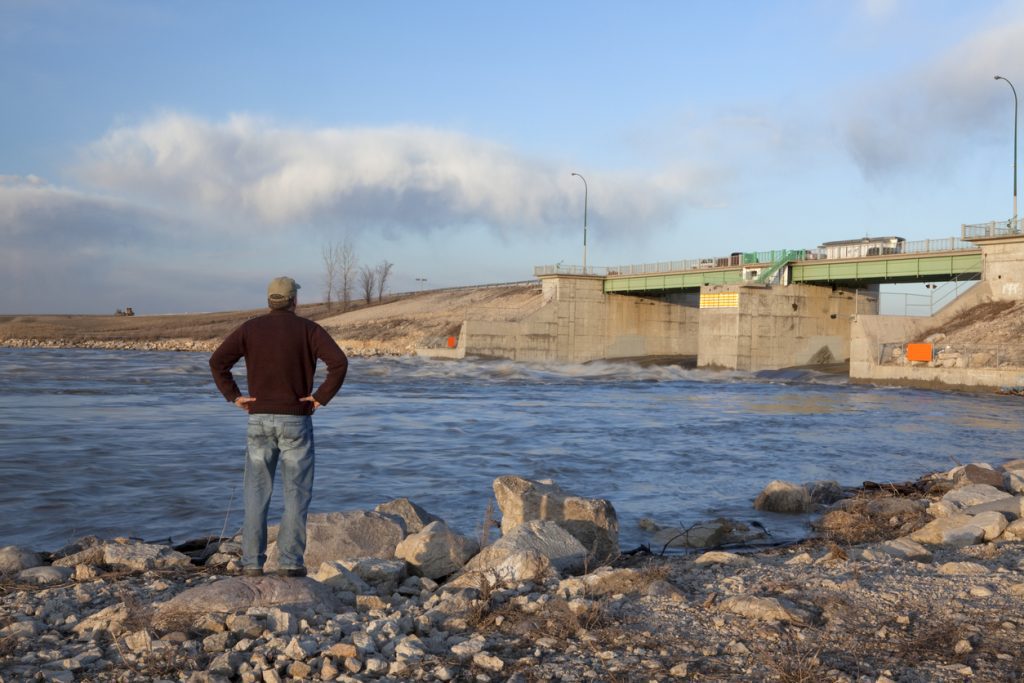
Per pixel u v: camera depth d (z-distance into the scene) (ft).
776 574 26.66
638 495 54.60
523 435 89.20
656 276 280.72
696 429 98.22
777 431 96.99
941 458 75.87
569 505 32.91
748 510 49.47
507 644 19.66
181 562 30.78
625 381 206.59
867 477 64.64
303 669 17.34
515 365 257.14
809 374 205.05
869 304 253.44
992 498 43.24
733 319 232.32
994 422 109.60
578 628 20.49
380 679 17.24
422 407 125.18
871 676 17.37
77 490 53.57
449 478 59.93
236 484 56.54
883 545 31.45
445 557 28.50
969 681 17.03
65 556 31.89
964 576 25.88
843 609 22.08
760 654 18.71
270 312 22.66
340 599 23.50
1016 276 191.52
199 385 163.43
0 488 53.67
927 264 209.46
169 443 77.61
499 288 410.31
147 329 534.37
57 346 431.84
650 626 20.89
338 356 22.02
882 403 140.77
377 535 30.45
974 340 177.78
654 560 32.24
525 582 24.97
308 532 29.78
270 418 22.26
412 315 398.21
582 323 297.74
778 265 238.48
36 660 17.99
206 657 18.28
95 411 109.29
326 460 68.44
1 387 150.30
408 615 21.36
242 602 21.31
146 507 48.67
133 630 19.86
